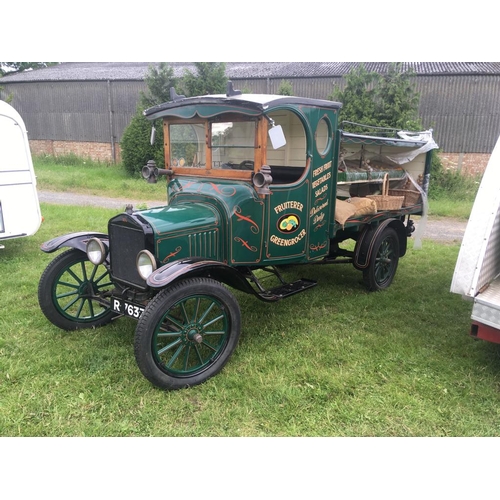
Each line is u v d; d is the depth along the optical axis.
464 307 4.75
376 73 12.87
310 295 5.01
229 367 3.50
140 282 3.45
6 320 4.21
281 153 4.69
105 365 3.46
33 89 20.30
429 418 2.95
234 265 3.77
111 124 19.08
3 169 6.12
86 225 8.29
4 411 2.92
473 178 14.01
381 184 5.83
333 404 3.08
